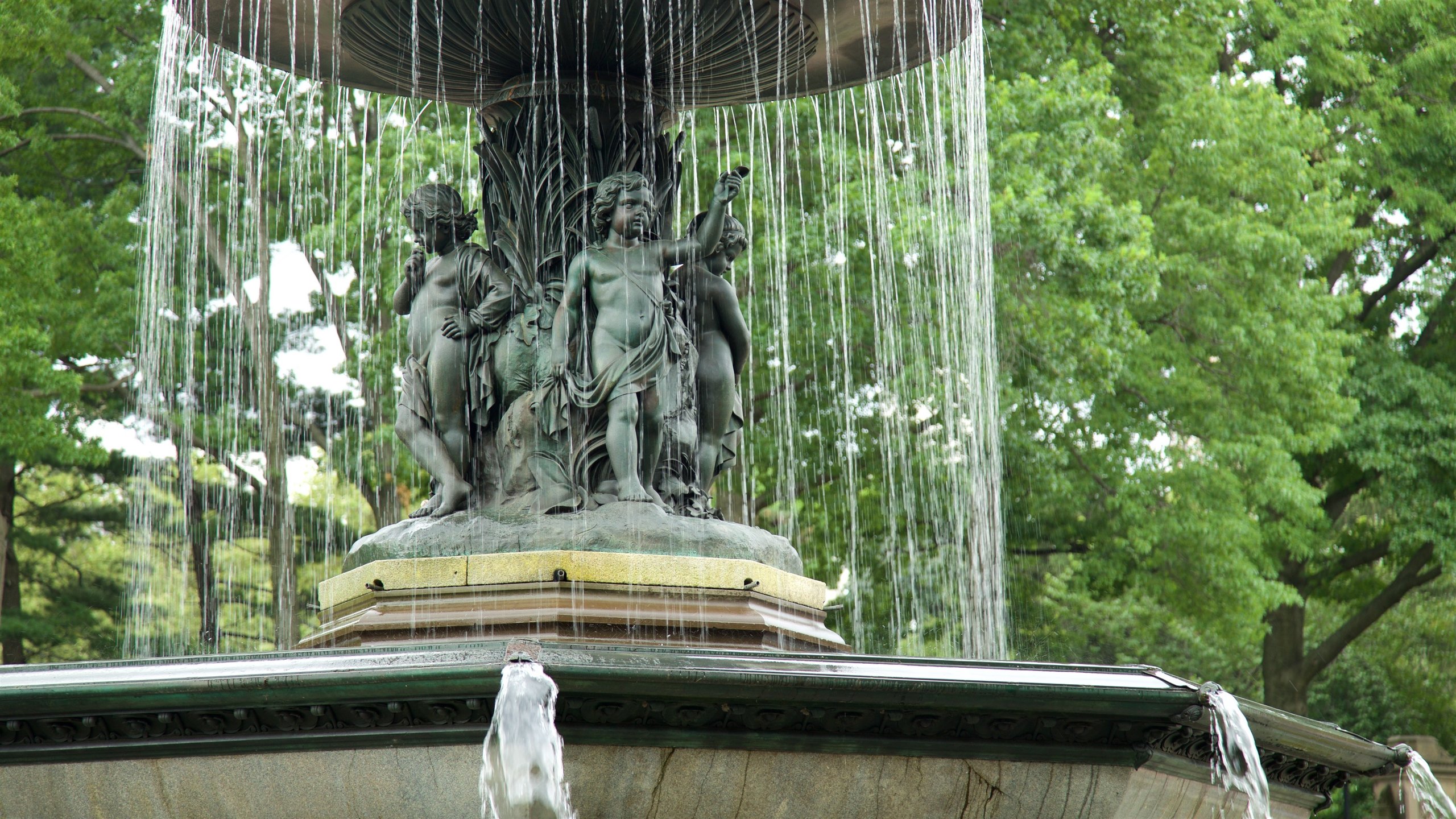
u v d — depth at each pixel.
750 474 18.11
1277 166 19.23
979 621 14.46
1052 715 5.22
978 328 14.26
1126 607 29.39
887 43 7.80
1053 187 17.31
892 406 17.59
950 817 5.36
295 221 18.59
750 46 7.48
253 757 5.13
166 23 8.34
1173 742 5.43
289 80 18.20
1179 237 19.08
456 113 17.64
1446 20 22.39
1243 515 18.81
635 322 6.78
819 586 6.81
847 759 5.21
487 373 6.91
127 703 5.02
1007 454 17.88
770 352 17.78
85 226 19.00
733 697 4.96
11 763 5.23
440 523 6.55
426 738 4.97
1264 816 5.36
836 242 17.20
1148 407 19.42
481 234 16.95
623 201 6.86
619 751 5.01
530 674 4.76
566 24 7.05
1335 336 19.25
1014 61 19.23
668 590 6.22
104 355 19.77
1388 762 6.55
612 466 6.73
